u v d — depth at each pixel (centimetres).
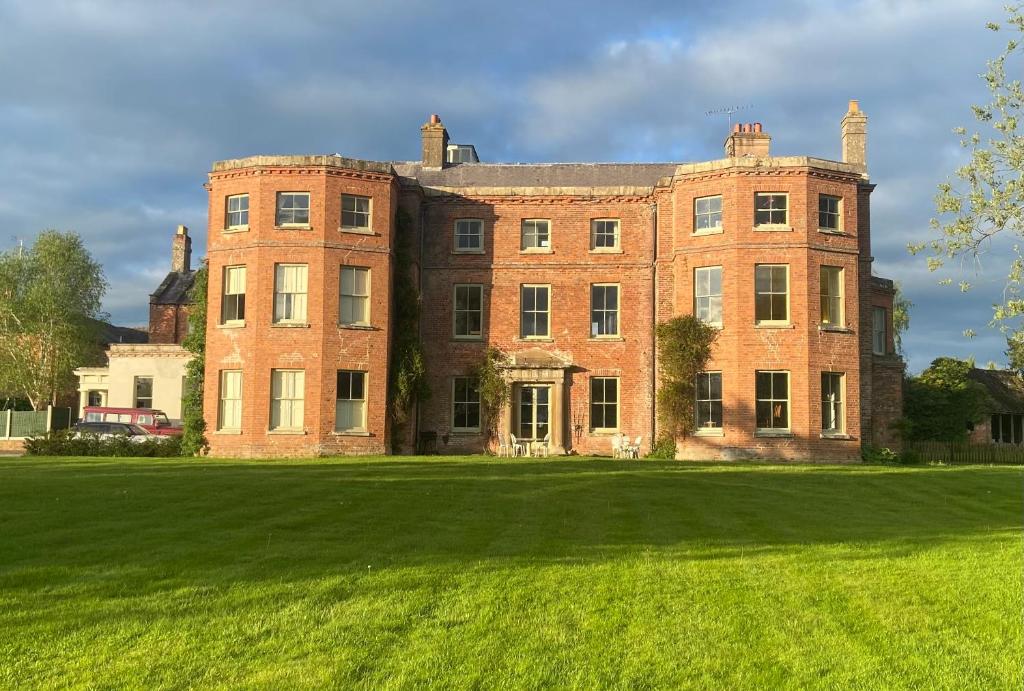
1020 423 4894
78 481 1780
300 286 2998
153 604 827
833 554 1134
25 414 4169
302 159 3009
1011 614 850
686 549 1159
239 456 2927
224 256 3044
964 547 1205
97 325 5844
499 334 3322
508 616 816
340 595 870
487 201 3366
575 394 3281
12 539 1127
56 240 5528
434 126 3703
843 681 675
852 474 2219
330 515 1395
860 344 3158
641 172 3684
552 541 1201
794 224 2966
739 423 2923
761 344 2936
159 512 1384
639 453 3170
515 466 2275
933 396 3944
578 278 3322
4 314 5375
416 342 3175
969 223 1365
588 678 671
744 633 783
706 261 3031
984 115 1360
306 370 2952
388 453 3058
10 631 748
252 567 984
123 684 643
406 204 3294
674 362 3022
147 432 3719
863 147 3331
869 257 3222
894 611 857
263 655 702
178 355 4459
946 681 677
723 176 3027
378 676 664
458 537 1216
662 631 784
